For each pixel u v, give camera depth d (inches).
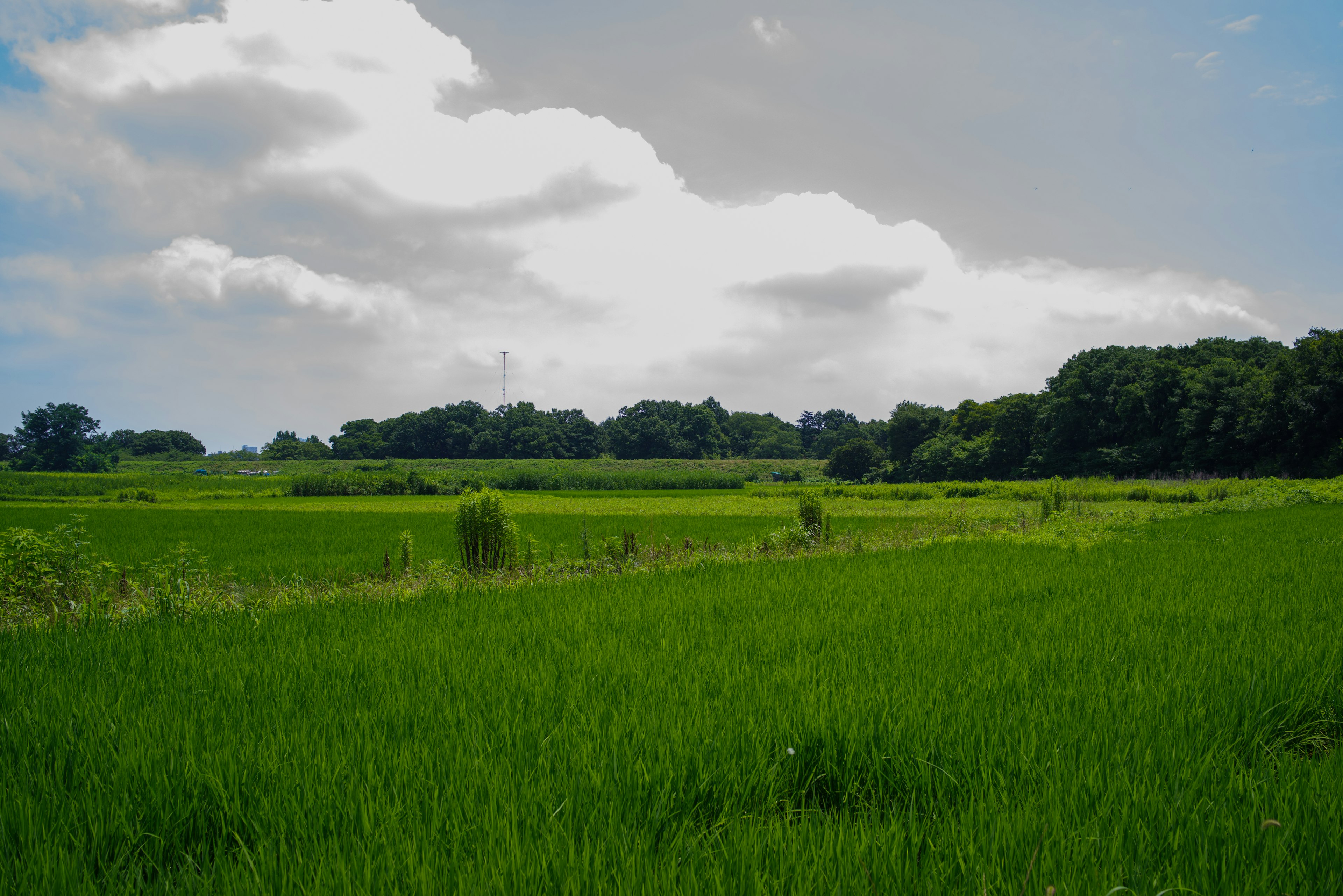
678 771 121.5
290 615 282.4
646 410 6437.0
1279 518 794.8
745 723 143.2
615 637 234.8
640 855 93.0
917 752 129.8
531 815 105.2
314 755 128.6
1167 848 97.1
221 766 122.6
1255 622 243.9
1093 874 89.1
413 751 130.1
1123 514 866.8
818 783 128.0
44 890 87.4
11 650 218.8
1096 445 2832.2
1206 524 744.3
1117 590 319.6
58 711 153.6
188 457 5610.2
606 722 146.6
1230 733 139.5
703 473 3914.9
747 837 98.3
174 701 164.4
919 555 486.3
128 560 561.6
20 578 322.3
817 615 271.0
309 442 5856.3
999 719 143.3
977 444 3408.0
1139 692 161.0
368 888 86.9
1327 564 397.1
